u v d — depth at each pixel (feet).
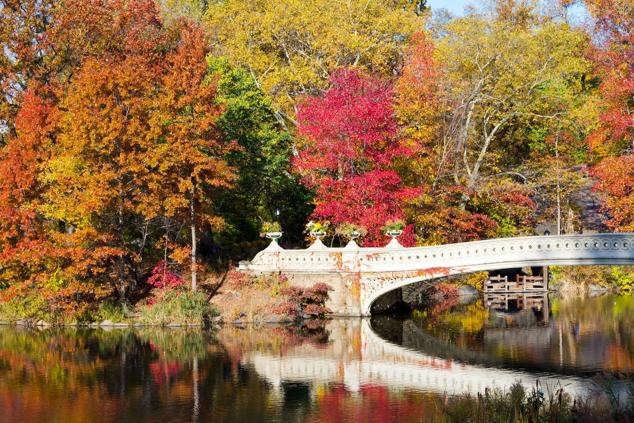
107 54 133.18
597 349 93.81
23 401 71.51
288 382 78.07
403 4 213.46
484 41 154.71
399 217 127.13
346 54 173.47
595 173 149.07
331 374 81.41
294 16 173.06
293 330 108.99
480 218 145.59
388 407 68.18
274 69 176.04
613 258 98.68
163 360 89.04
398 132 135.85
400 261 114.01
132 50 136.05
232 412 67.36
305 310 117.70
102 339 103.35
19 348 97.45
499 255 105.81
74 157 113.91
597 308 134.00
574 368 82.79
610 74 151.64
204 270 127.44
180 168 116.67
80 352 94.43
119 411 68.08
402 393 73.10
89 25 133.59
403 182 142.31
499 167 170.60
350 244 118.01
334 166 128.26
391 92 138.10
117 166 116.57
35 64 130.82
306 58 173.58
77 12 131.95
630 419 52.31
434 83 144.66
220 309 116.67
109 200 112.37
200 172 117.08
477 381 77.41
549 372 81.00
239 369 84.12
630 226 142.20
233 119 134.31
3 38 127.75
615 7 150.41
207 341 100.73
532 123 175.52
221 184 116.98
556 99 159.33
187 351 94.02
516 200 151.53
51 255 112.88
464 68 158.92
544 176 157.89
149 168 118.73
